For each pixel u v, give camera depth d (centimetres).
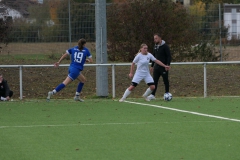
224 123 3738
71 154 2700
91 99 5675
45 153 2727
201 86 6738
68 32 7906
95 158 2606
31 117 4094
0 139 3136
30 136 3238
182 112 4359
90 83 6712
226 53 8538
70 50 5162
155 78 5306
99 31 5841
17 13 7900
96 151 2773
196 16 8306
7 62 7438
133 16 8056
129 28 8106
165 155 2667
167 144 2961
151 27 8025
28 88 6481
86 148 2855
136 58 5131
